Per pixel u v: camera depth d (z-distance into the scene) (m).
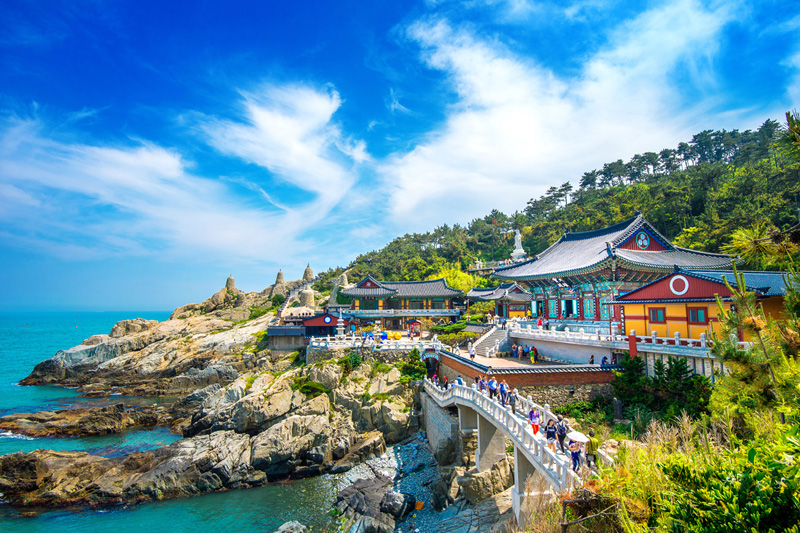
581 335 43.09
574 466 19.61
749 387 14.27
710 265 44.03
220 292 126.19
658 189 116.12
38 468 40.44
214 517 36.19
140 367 87.75
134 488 39.28
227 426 49.16
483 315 82.62
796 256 12.17
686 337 34.41
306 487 41.72
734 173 102.25
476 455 36.34
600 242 52.91
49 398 77.62
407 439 50.00
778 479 8.48
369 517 33.69
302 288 123.69
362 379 56.53
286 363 71.94
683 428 17.70
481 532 27.88
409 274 144.12
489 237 178.50
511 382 36.59
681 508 9.40
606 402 36.12
